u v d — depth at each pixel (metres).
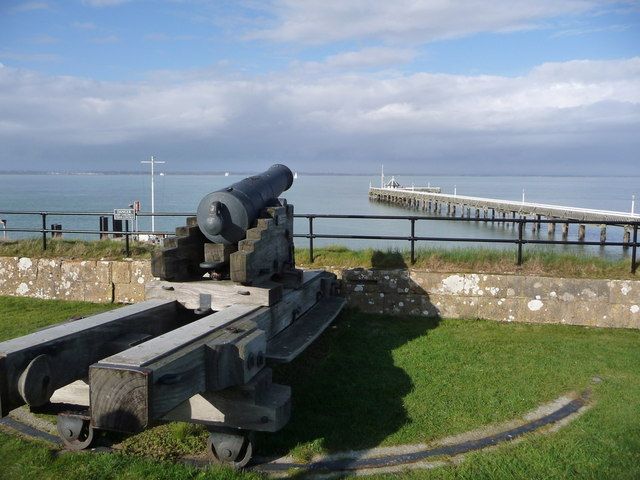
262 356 3.95
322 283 7.09
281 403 3.77
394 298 7.81
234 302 5.04
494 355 6.11
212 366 3.50
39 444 4.17
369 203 71.81
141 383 2.88
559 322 7.38
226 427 3.80
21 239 9.66
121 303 8.51
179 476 3.66
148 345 3.38
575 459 3.86
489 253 8.20
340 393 5.04
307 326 5.60
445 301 7.68
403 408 4.72
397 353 6.18
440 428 4.37
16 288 8.95
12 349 3.22
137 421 2.90
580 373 5.54
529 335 6.92
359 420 4.50
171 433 4.33
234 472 3.71
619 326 7.24
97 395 2.96
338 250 8.66
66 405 3.99
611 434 4.23
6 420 4.59
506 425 4.43
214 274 5.33
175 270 5.22
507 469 3.75
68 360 3.62
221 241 5.31
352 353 6.19
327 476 3.71
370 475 3.71
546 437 4.20
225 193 5.26
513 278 7.49
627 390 5.10
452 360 5.94
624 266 7.65
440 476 3.69
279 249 5.71
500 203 41.44
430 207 57.72
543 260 7.83
